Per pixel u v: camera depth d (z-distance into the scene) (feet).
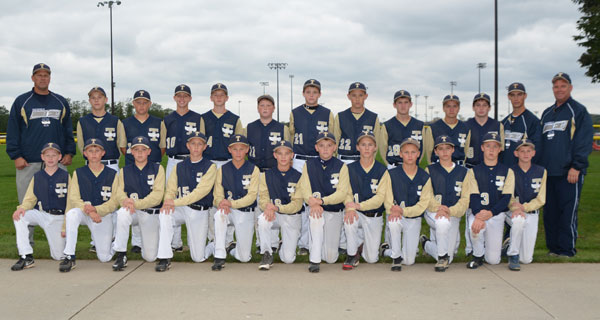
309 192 17.56
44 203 17.44
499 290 14.29
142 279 15.62
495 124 21.88
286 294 13.99
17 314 12.26
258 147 22.12
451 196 17.84
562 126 19.17
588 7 50.98
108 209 17.60
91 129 21.52
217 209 18.89
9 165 73.41
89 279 15.56
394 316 12.10
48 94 21.58
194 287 14.70
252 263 18.19
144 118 22.13
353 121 22.20
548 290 14.26
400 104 22.07
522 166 18.12
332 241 17.92
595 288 14.46
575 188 19.03
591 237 23.39
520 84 21.16
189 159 18.48
